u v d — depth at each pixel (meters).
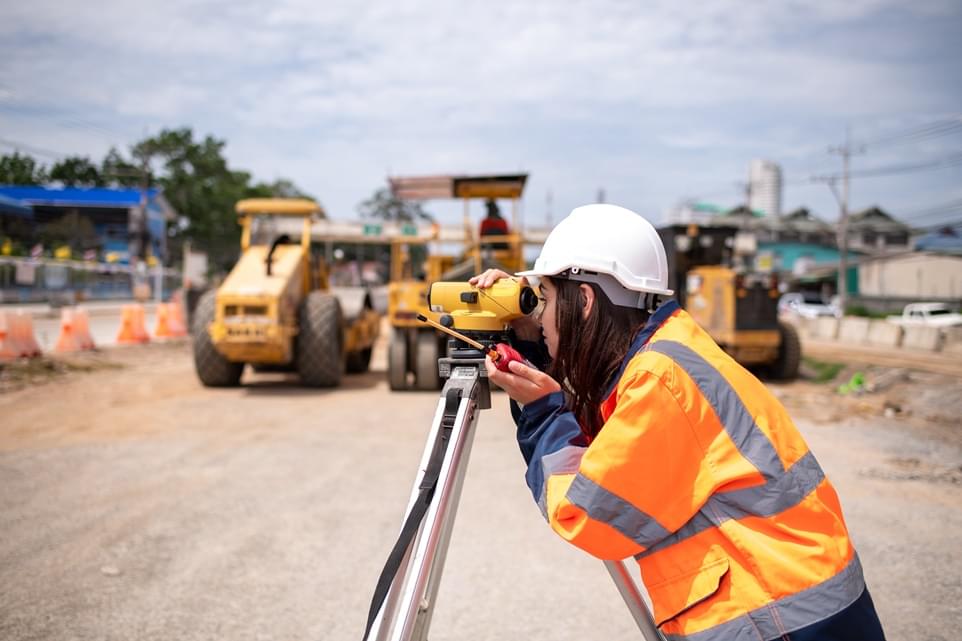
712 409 1.49
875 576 3.92
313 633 3.25
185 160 56.16
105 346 15.27
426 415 8.73
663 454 1.46
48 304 32.19
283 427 7.90
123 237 44.50
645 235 1.71
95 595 3.61
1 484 5.49
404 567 1.65
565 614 3.49
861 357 18.34
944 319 30.53
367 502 5.20
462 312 1.86
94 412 8.49
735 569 1.46
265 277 10.39
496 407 9.42
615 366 1.67
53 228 39.59
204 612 3.44
